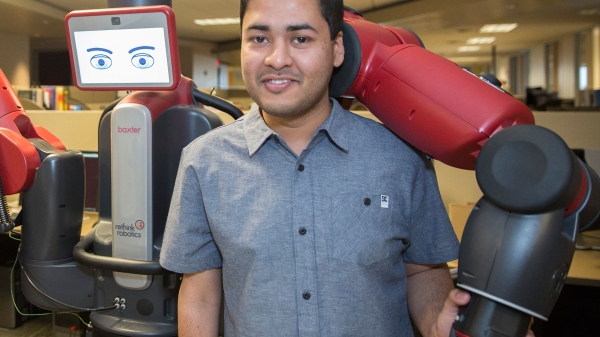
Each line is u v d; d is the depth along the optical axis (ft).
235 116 4.64
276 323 2.95
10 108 4.66
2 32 33.94
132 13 3.69
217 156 3.16
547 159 2.03
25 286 4.71
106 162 4.47
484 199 2.34
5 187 4.43
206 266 3.35
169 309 4.28
